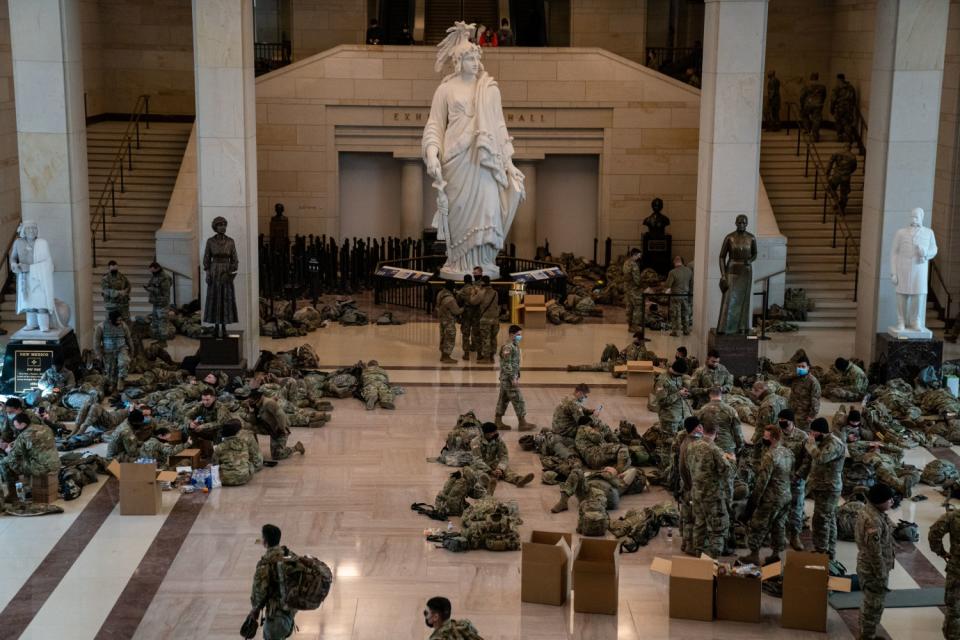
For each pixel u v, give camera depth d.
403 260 30.78
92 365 22.70
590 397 22.33
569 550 14.46
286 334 26.59
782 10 36.53
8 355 21.86
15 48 22.67
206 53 22.48
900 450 18.50
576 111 33.22
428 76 32.78
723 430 16.61
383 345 26.05
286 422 18.67
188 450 18.00
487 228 28.14
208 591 14.25
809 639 13.28
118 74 36.28
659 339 27.08
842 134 33.72
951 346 26.55
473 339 24.72
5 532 15.85
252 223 23.47
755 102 23.45
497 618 13.70
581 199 34.59
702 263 24.33
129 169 32.06
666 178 33.50
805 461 15.01
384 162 34.22
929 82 23.27
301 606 12.47
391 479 17.92
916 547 15.77
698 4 40.56
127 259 29.06
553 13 39.56
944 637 13.22
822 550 14.91
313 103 32.81
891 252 23.31
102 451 18.83
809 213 31.62
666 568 13.95
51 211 23.19
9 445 17.30
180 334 26.83
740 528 15.57
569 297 29.52
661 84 32.97
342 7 36.78
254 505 16.86
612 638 13.27
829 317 28.44
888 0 23.33
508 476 17.83
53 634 13.23
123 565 14.91
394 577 14.68
